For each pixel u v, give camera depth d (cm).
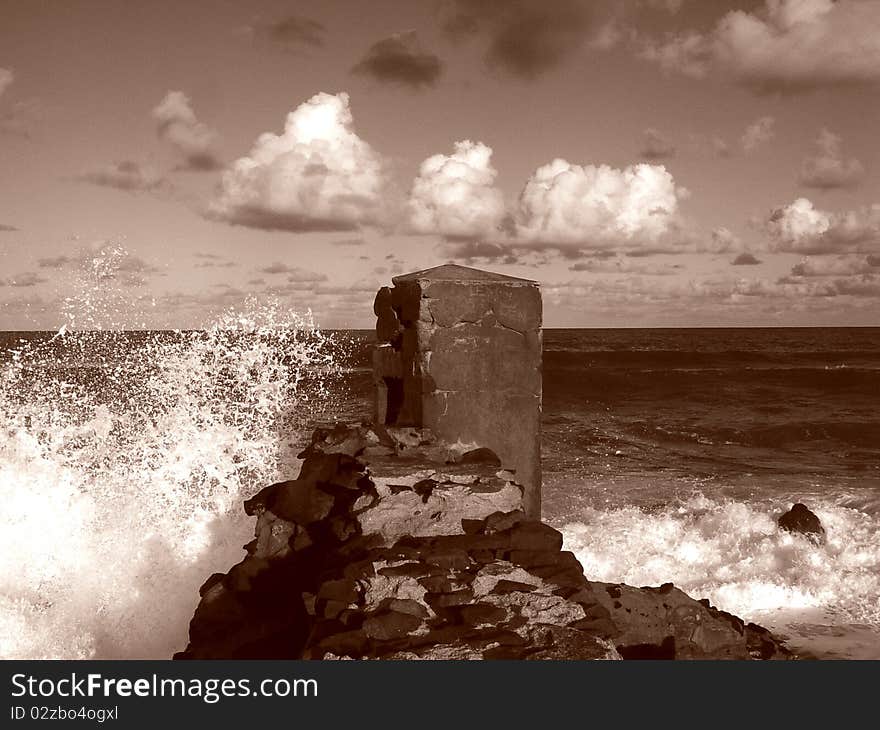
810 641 649
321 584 316
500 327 465
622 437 1808
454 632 279
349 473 416
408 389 467
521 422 469
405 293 469
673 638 423
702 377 3086
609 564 849
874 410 2342
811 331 12369
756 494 1202
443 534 362
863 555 878
